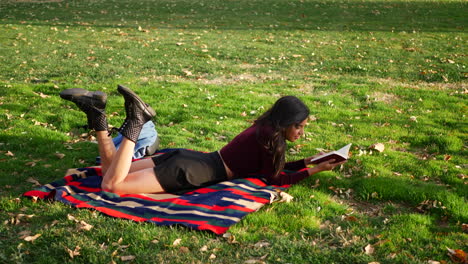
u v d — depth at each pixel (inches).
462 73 400.2
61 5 911.0
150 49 502.3
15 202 163.6
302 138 249.8
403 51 504.1
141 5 925.2
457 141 241.6
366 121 281.4
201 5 926.4
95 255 132.1
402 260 132.3
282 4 936.9
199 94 332.2
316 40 575.5
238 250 137.5
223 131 257.8
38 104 295.7
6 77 370.0
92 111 164.4
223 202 161.0
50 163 205.6
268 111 169.0
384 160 217.3
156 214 154.8
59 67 409.1
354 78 394.0
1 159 207.2
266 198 167.5
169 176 167.0
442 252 137.2
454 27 674.8
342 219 158.6
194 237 142.3
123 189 165.6
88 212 155.9
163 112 289.4
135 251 135.1
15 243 137.9
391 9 859.4
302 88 361.1
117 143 213.3
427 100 324.5
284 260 132.3
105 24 689.6
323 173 198.8
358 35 614.2
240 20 746.8
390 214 165.6
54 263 128.8
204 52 490.3
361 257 133.2
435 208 167.0
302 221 155.6
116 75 385.7
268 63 450.3
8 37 554.3
